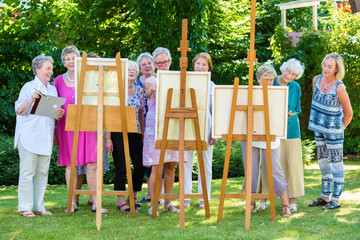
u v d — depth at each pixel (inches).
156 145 179.0
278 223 177.5
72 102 201.0
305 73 489.4
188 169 213.9
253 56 176.2
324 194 216.8
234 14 645.3
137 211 204.2
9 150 330.6
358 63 469.7
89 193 190.5
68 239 153.0
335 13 508.4
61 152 203.2
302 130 494.3
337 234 160.1
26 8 445.4
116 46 523.8
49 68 193.9
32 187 192.2
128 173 186.7
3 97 422.6
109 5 510.9
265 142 193.8
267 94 176.9
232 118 175.6
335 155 212.8
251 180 186.1
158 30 454.6
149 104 201.3
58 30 454.9
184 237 154.3
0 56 418.0
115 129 182.7
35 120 190.1
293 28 733.9
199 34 466.9
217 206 217.2
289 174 205.5
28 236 157.0
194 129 178.5
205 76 177.2
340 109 213.5
